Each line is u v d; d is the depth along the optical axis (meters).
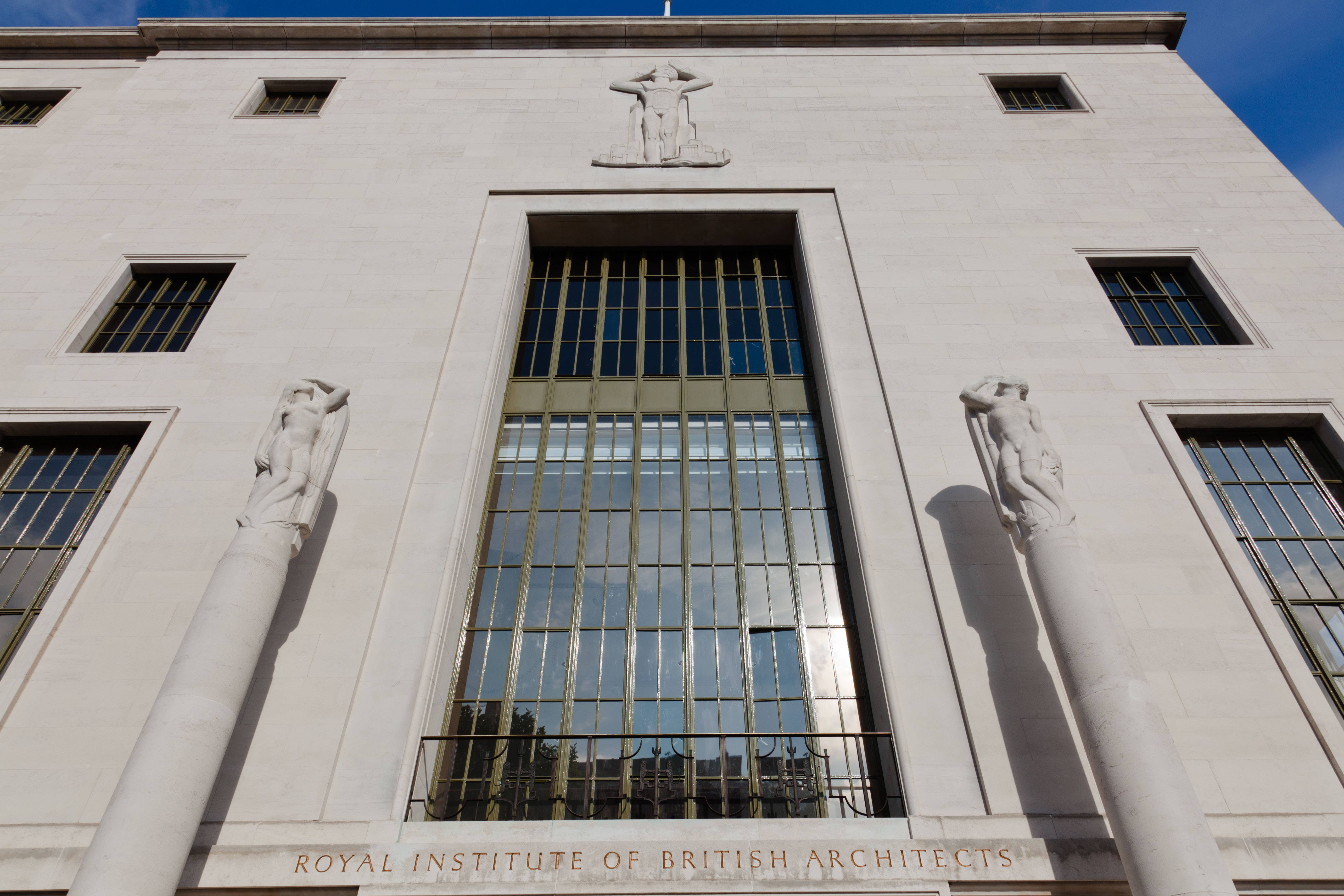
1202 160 15.00
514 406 12.30
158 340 12.61
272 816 7.66
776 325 13.46
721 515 11.05
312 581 9.24
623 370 12.88
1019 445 8.99
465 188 14.44
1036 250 13.30
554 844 7.49
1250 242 13.42
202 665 7.34
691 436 11.99
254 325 12.12
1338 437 10.78
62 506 10.59
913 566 9.56
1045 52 17.97
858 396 11.35
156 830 6.54
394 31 18.09
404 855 7.39
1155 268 13.45
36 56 19.20
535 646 9.88
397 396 11.18
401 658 8.77
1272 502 10.59
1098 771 7.10
